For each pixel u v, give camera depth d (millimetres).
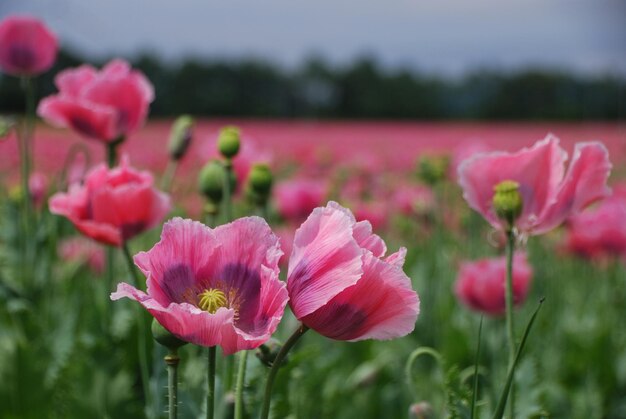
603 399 1976
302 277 1200
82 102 1730
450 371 1380
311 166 4613
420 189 2799
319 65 30766
